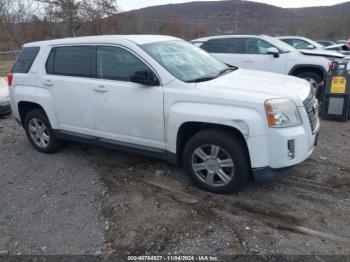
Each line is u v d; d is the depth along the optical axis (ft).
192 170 13.04
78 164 16.31
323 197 12.37
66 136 16.53
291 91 12.13
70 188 14.03
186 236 10.58
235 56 29.89
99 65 14.66
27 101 17.38
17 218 12.21
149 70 13.25
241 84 12.73
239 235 10.51
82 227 11.41
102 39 14.66
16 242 10.94
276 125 11.16
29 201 13.26
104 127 14.87
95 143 15.62
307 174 14.03
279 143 11.21
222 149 12.12
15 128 23.22
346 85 20.95
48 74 16.49
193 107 12.18
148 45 14.03
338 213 11.41
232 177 12.20
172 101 12.60
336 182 13.34
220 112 11.65
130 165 15.79
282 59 27.84
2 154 18.33
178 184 13.75
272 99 11.31
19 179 15.17
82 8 116.47
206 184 12.90
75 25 117.70
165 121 12.95
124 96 13.78
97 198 13.09
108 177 14.73
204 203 12.28
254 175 11.72
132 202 12.58
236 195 12.69
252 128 11.21
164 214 11.73
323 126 20.75
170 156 13.35
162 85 12.92
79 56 15.34
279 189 13.01
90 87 14.76
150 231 10.89
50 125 16.99
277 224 10.98
